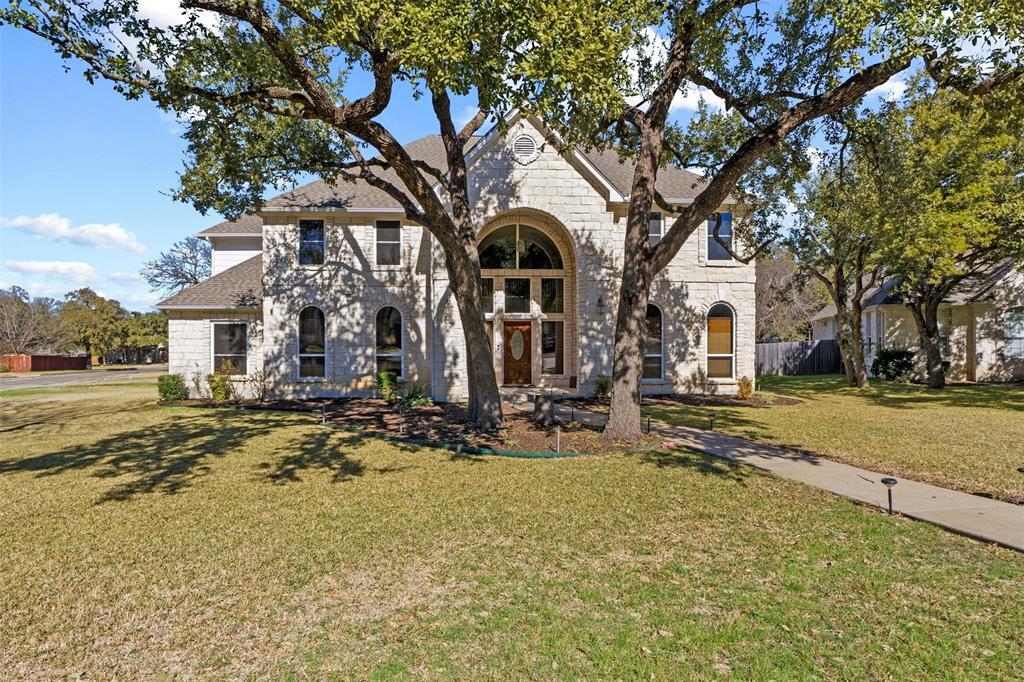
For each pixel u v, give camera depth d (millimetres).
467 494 7438
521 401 17172
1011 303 24750
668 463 9094
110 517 6684
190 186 13773
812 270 21453
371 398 18750
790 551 5316
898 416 14344
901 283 18656
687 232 10523
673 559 5160
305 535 5945
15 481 8539
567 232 17891
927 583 4605
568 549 5438
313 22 7094
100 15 7695
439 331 17391
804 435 11617
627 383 10867
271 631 3992
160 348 67438
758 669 3430
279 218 18781
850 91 9133
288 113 8781
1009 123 8281
